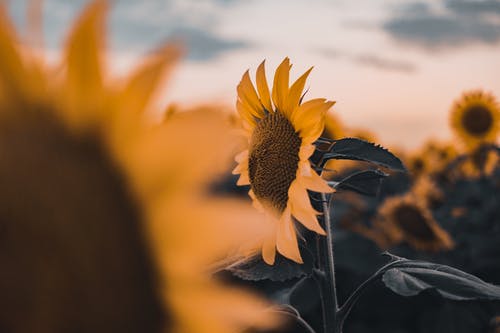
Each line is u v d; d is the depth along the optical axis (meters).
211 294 0.30
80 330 0.28
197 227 0.29
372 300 2.38
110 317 0.29
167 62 0.29
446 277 0.93
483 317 2.16
